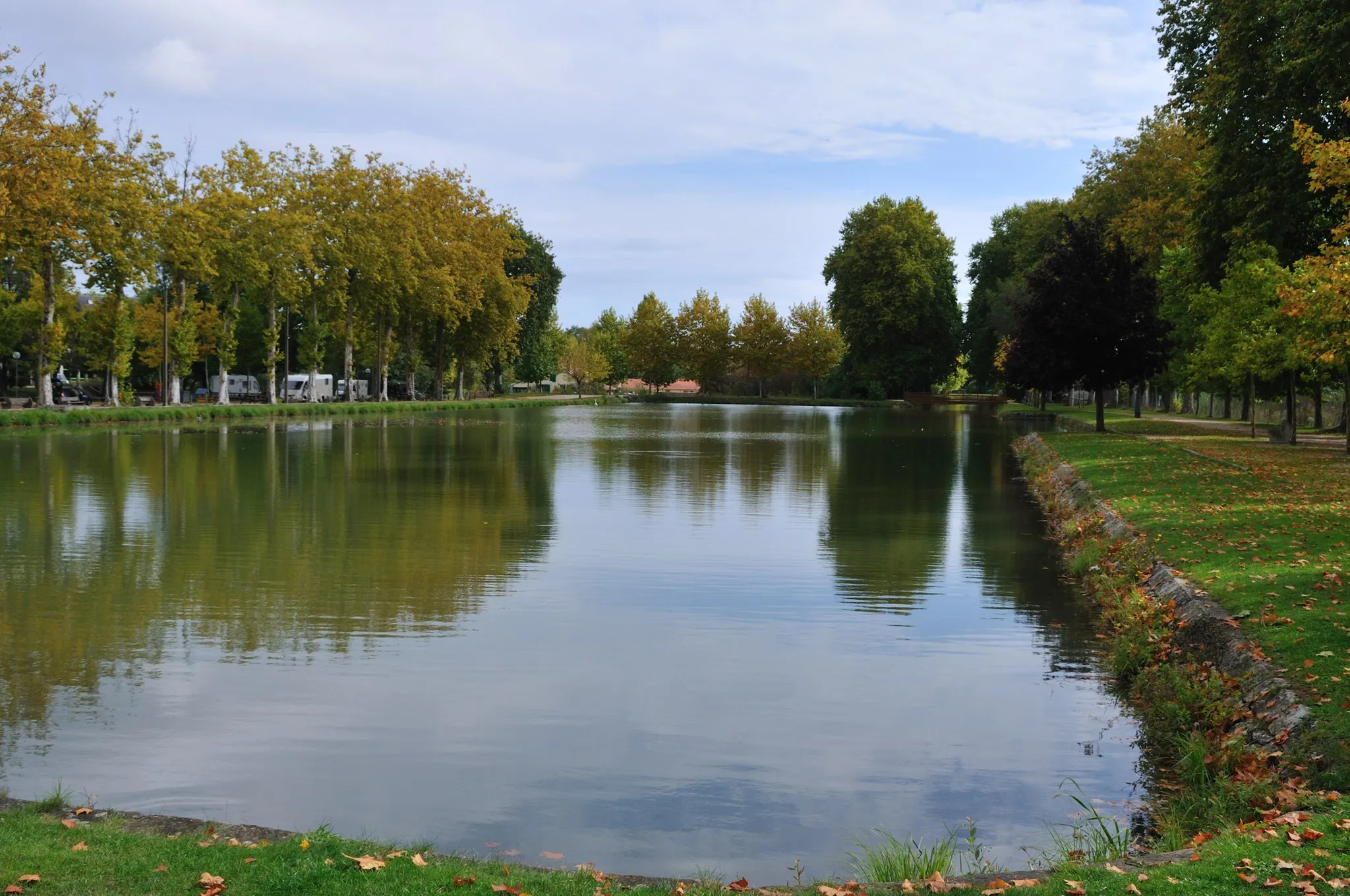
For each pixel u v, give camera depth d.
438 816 7.87
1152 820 7.93
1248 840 6.24
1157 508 19.23
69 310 66.31
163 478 28.30
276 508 23.11
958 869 7.11
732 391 122.00
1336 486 21.83
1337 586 11.90
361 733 9.52
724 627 13.51
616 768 8.84
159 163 56.91
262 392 88.25
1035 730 9.89
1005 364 59.47
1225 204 32.16
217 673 11.22
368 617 13.67
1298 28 27.11
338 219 69.19
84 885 5.57
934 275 96.38
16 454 34.72
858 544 19.77
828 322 113.62
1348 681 8.69
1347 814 6.49
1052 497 25.25
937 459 38.38
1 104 43.56
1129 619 12.91
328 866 5.98
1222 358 37.88
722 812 8.05
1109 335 43.28
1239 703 9.27
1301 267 29.62
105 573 16.06
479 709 10.22
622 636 12.95
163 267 59.78
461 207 84.62
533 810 8.02
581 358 130.62
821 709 10.41
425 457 36.88
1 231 43.47
